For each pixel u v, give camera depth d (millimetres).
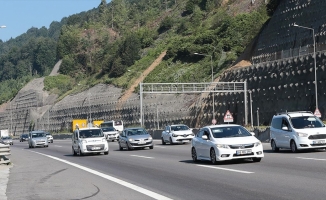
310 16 69812
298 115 24953
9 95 149750
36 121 125500
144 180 16453
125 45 122562
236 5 116125
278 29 76875
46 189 15219
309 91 58469
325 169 16359
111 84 110000
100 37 156125
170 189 13852
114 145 47125
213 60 94562
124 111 98062
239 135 20172
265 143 36031
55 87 135125
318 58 58219
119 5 179750
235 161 20625
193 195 12484
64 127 114875
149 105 90875
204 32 106812
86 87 117938
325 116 54938
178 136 40625
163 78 98562
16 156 35031
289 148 24469
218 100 75500
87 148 31562
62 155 34500
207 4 130500
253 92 68688
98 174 19281
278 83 64125
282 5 78188
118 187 14930
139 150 34906
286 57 66688
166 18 135875
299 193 11727
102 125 80312
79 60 148250
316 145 23516
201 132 21469
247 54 82625
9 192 14859
